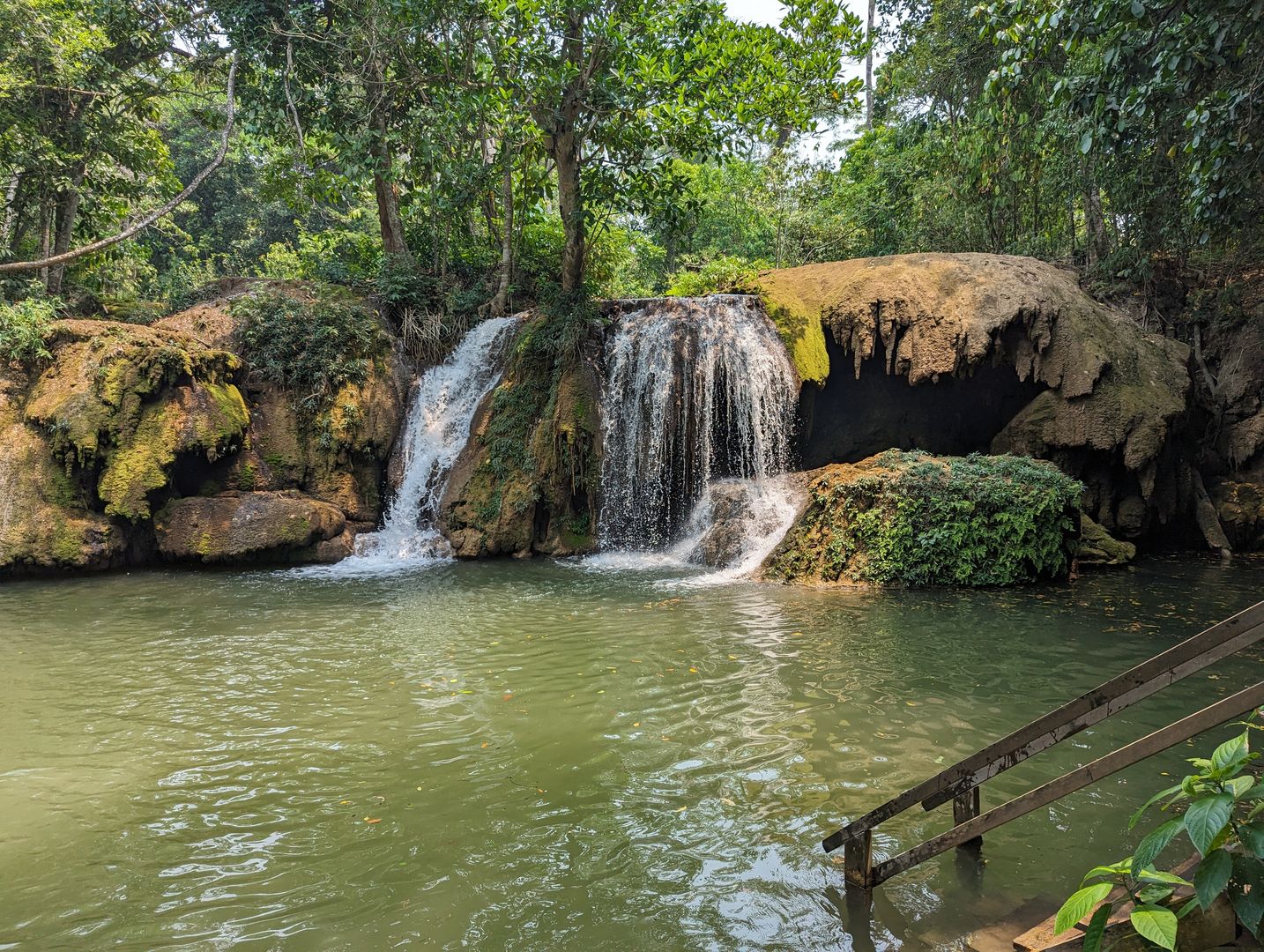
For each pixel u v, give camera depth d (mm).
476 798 4805
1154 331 15391
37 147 15078
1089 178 15117
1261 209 12570
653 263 29438
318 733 5832
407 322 16531
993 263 13844
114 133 16953
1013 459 11898
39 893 3855
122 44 17234
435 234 19141
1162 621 8688
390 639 8242
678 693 6562
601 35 14297
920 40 18312
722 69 15523
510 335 15609
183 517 12445
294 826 4492
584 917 3611
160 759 5406
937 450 14484
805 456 14664
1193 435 13688
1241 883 2252
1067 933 3029
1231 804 2127
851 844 3754
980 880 3818
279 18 17281
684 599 9992
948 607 9391
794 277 15516
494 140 18516
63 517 11875
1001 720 5910
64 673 7184
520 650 7828
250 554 12445
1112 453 12641
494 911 3660
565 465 13812
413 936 3482
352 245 22922
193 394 12805
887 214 20750
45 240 16500
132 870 4055
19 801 4812
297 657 7652
